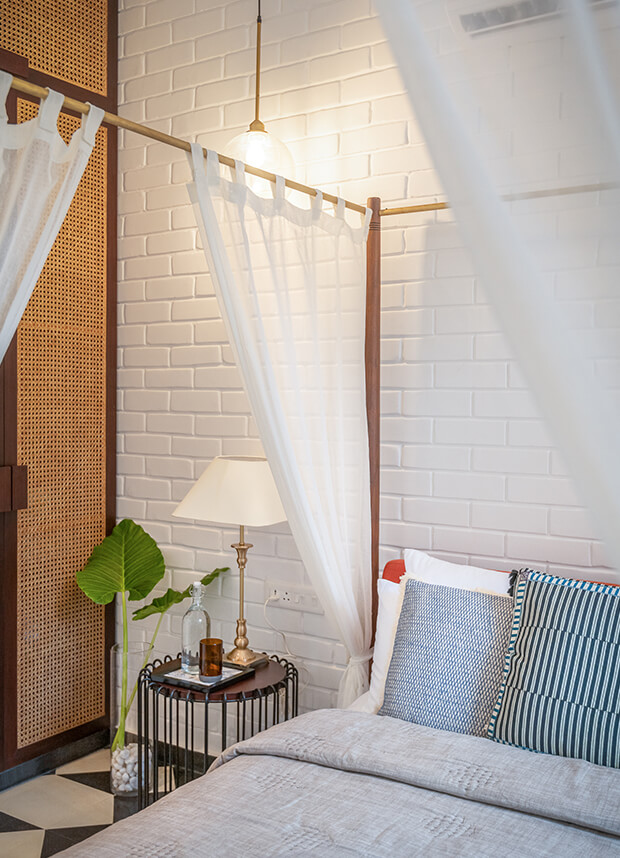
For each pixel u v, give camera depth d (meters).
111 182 3.26
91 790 2.85
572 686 1.81
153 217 3.20
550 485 2.39
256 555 2.99
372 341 2.52
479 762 1.69
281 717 2.84
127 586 3.03
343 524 2.36
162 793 2.78
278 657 2.93
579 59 0.48
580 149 0.48
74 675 3.15
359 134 2.71
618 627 1.83
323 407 2.24
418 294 2.60
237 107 2.98
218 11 3.01
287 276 2.09
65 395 3.09
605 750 1.74
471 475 2.52
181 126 3.12
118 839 1.50
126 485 3.32
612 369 0.48
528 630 1.93
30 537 2.96
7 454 2.85
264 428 2.05
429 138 0.52
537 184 0.49
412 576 2.31
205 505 2.54
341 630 2.40
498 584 2.23
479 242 0.51
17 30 2.85
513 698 1.88
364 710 2.21
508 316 0.51
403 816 1.55
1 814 2.64
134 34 3.22
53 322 3.03
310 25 2.80
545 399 0.50
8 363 2.85
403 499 2.64
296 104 2.83
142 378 3.26
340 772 1.77
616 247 0.47
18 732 2.92
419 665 2.08
